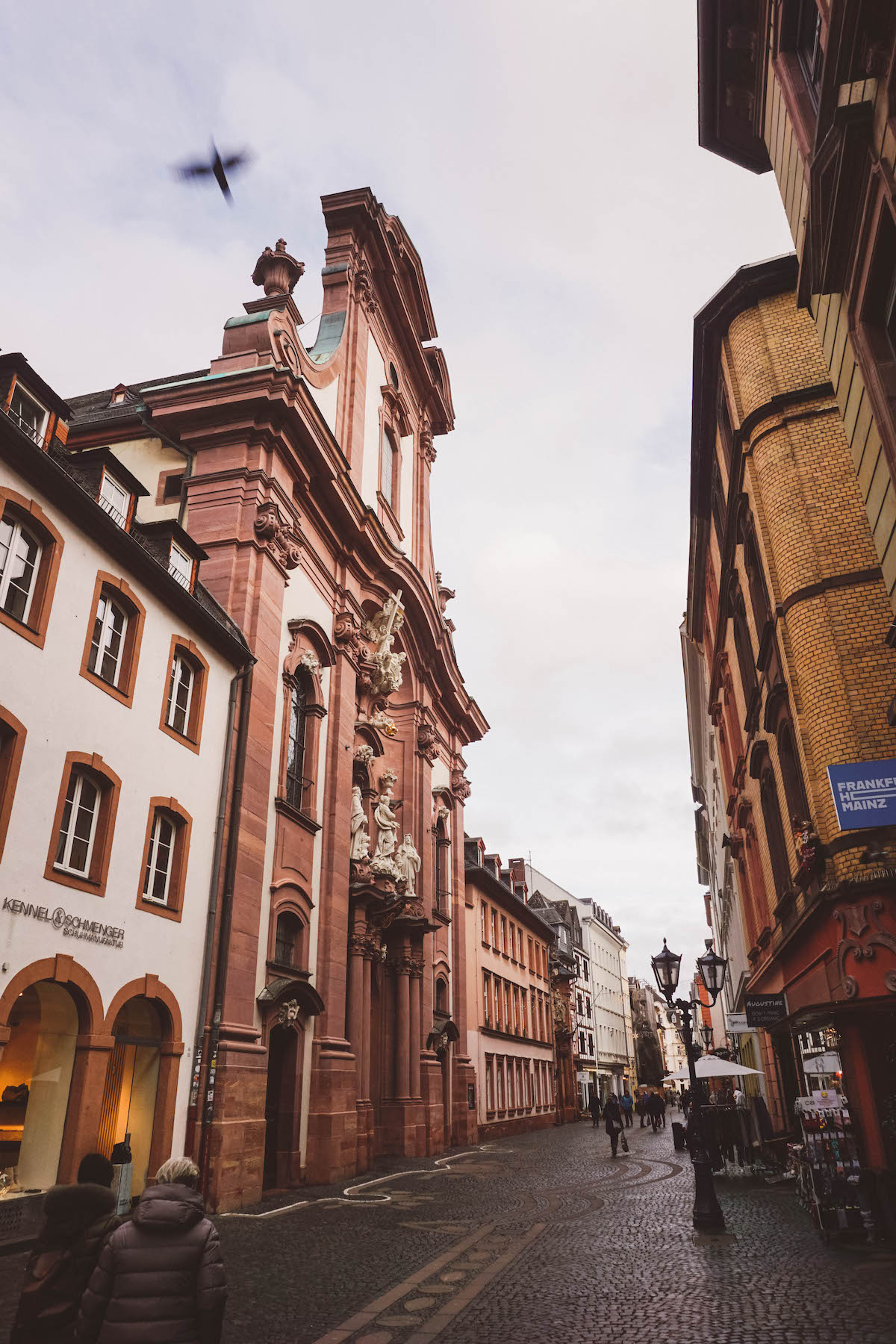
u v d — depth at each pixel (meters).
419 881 28.12
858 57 7.85
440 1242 10.85
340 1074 19.06
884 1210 9.74
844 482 13.94
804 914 13.00
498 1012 40.25
